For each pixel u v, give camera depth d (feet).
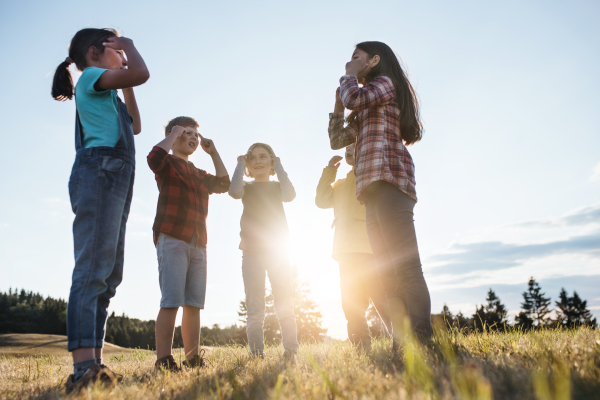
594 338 7.30
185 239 11.33
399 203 8.43
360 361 6.72
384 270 9.08
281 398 3.97
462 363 5.59
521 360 5.54
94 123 7.80
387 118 9.07
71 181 7.54
